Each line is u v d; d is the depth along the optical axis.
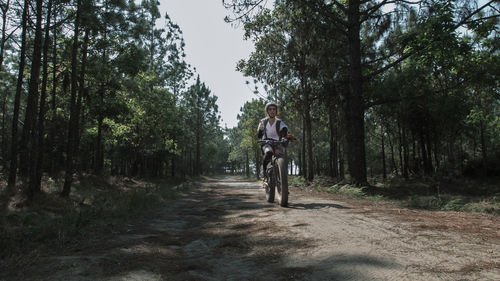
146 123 25.92
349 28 12.34
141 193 8.72
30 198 8.37
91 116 17.27
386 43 12.93
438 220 3.26
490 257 1.87
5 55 14.95
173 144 33.94
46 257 2.38
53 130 19.00
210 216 5.05
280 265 2.04
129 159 30.11
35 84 9.59
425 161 26.64
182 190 13.87
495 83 12.17
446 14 9.34
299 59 17.97
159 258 2.38
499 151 27.33
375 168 53.97
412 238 2.44
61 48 14.38
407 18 11.77
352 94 12.14
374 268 1.77
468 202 6.37
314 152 44.28
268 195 6.29
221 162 117.06
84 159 26.78
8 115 33.03
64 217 4.66
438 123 22.34
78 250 2.64
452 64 11.06
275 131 5.93
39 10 9.41
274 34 18.48
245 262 2.19
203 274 1.98
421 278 1.58
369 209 4.37
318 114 22.73
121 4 11.41
